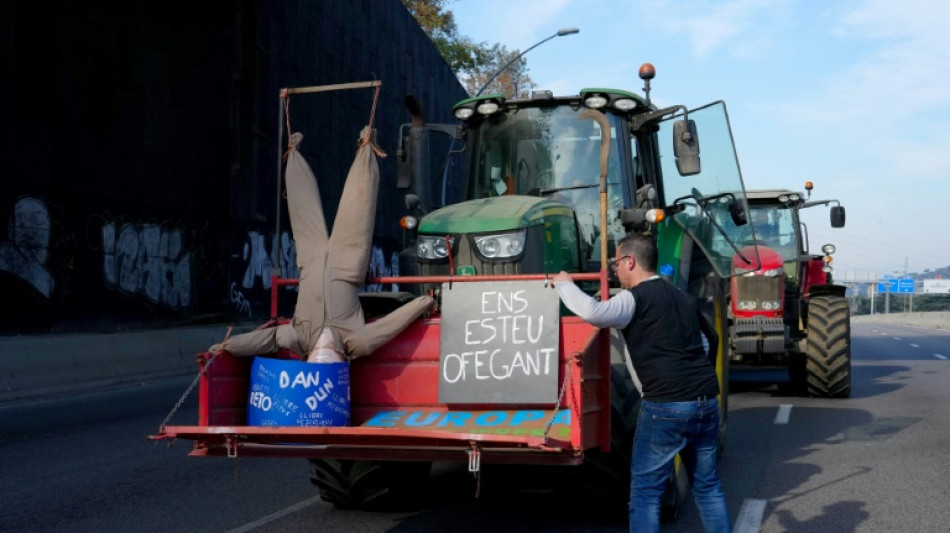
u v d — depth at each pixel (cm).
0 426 1047
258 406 505
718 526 454
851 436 973
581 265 701
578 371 458
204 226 1959
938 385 1512
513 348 512
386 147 3094
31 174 1434
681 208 800
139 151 1730
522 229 623
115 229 1648
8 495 700
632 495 458
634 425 558
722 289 891
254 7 2153
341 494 632
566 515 620
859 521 610
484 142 768
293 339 529
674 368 450
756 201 1472
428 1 5591
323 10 2558
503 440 431
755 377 1652
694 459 462
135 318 1700
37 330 1438
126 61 1691
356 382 548
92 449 907
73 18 1538
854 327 5978
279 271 573
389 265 3073
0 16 1373
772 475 771
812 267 1639
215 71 2006
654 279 472
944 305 16650
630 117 781
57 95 1499
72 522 611
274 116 2261
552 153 748
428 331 543
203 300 1950
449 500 676
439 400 517
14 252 1395
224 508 655
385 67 3084
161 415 1133
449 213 661
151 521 614
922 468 791
